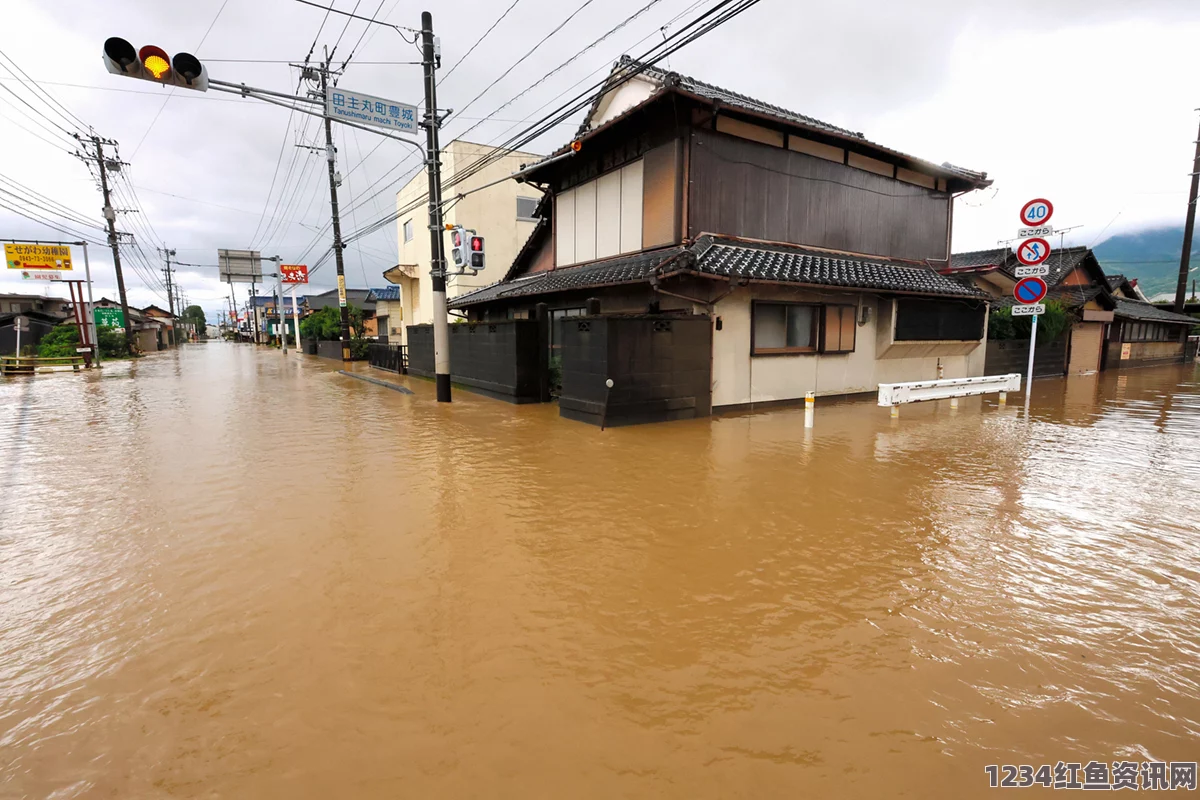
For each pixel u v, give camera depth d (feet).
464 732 7.42
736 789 6.48
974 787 6.53
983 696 8.20
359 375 61.82
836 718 7.70
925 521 15.46
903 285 36.32
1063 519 15.70
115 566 12.71
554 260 45.70
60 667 8.95
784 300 34.68
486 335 42.42
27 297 114.01
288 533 14.67
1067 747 7.21
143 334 139.03
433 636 9.78
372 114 35.19
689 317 30.60
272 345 179.42
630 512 16.16
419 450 24.20
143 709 7.94
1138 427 29.45
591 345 29.37
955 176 43.75
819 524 15.19
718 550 13.51
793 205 36.91
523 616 10.46
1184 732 7.50
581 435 26.99
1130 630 10.07
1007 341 50.44
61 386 53.42
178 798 6.39
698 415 31.48
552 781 6.59
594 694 8.21
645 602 11.00
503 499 17.35
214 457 23.20
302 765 6.87
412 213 80.53
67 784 6.61
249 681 8.55
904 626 10.14
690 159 32.04
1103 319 60.08
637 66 24.16
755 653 9.28
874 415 32.96
